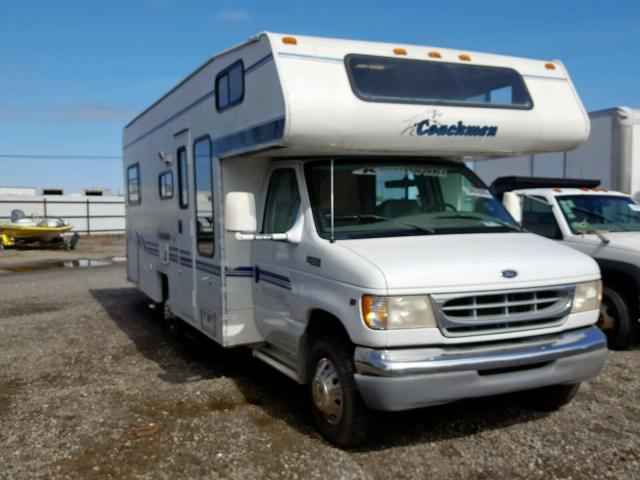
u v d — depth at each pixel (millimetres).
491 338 4156
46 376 6574
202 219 6246
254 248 5660
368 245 4508
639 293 6824
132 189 9586
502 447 4531
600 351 4512
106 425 5098
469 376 4047
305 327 4809
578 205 7984
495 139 5129
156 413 5336
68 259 21828
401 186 5219
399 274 4008
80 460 4465
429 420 5031
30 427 5105
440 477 4098
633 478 4047
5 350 7734
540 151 5484
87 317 9852
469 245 4570
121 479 4164
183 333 7531
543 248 4664
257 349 5906
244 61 5074
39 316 10016
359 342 4102
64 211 33031
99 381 6332
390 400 3967
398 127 4695
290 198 5211
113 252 24797
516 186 9938
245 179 5668
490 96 5164
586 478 4055
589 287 4535
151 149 8234
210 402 5578
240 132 5180
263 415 5238
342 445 4477
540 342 4328
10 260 21438
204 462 4375
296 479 4102
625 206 8172
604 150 10703
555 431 4793
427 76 4926
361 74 4684
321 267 4535
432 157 5543
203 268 6262
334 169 5070
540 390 5109
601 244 7152
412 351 4035
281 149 4758
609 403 5359
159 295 8188
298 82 4473
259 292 5586
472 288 4086
